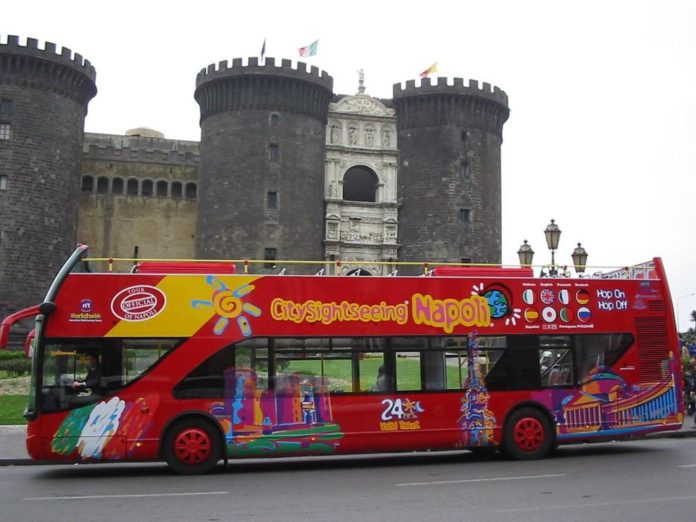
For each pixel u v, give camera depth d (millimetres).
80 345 18000
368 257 69938
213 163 68375
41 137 63438
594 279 21312
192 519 12336
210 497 14578
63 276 18250
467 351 19875
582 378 20641
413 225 70500
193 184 76562
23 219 61875
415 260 69938
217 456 18172
